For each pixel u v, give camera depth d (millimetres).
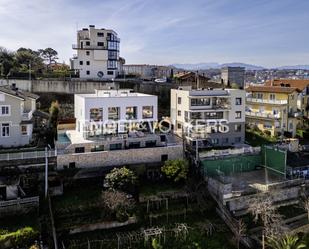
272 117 55625
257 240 30688
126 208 31234
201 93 50281
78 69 78750
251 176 40844
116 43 82188
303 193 38312
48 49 102250
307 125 62250
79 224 29516
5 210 29031
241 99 51812
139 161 38438
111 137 39688
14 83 60719
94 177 35469
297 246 28422
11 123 39375
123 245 28500
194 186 36125
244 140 52719
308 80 65812
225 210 33438
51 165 34906
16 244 25938
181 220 32500
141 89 68812
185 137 47656
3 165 33281
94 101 39469
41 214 29672
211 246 29750
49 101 61438
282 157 41094
